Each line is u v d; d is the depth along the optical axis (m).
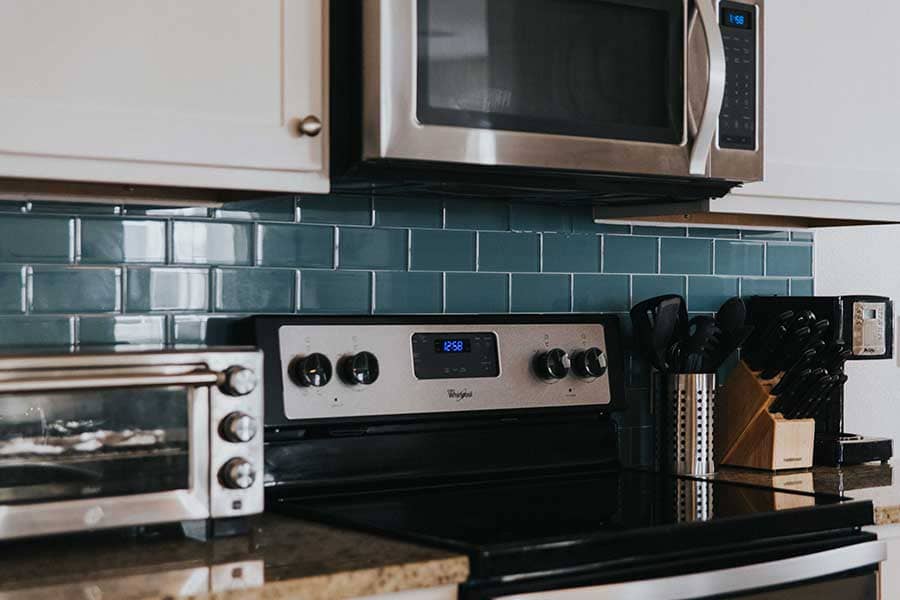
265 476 2.18
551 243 2.66
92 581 1.56
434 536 1.83
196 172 1.85
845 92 2.64
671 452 2.60
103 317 2.14
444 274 2.52
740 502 2.20
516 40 2.06
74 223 2.12
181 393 1.77
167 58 1.81
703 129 2.25
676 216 2.77
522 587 1.75
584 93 2.14
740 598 1.95
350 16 1.99
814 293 3.12
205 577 1.59
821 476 2.61
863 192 2.67
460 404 2.39
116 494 1.72
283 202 2.32
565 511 2.10
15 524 1.64
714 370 2.65
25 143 1.70
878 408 3.30
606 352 2.61
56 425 1.68
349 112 1.99
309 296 2.35
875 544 2.16
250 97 1.88
